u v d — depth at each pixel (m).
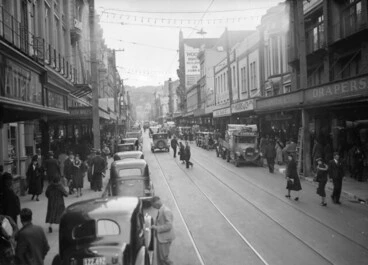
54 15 29.41
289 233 12.26
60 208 12.82
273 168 26.48
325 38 26.80
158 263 9.38
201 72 85.69
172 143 39.31
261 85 41.88
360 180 20.70
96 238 7.56
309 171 23.11
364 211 14.93
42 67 16.75
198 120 80.56
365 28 21.69
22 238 7.75
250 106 33.22
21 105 12.13
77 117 26.61
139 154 23.84
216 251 10.79
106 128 55.81
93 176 21.00
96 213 7.79
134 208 8.13
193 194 19.47
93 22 24.45
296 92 23.78
